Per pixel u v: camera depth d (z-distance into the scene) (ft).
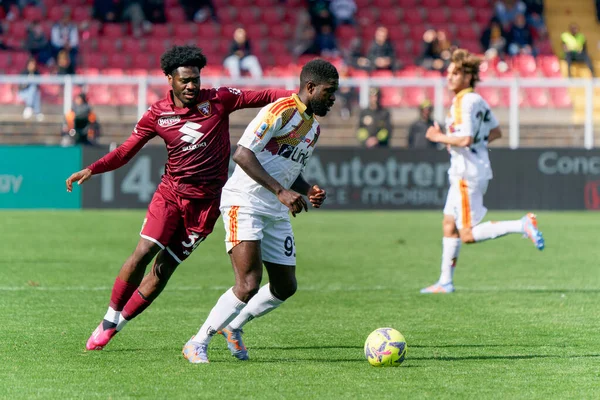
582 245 167.84
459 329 90.07
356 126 245.65
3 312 97.76
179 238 76.95
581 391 64.54
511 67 307.37
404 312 100.42
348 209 231.30
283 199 67.31
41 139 237.66
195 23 319.47
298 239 176.14
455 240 114.73
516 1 319.27
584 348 80.38
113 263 139.64
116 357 75.66
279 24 327.88
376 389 64.69
